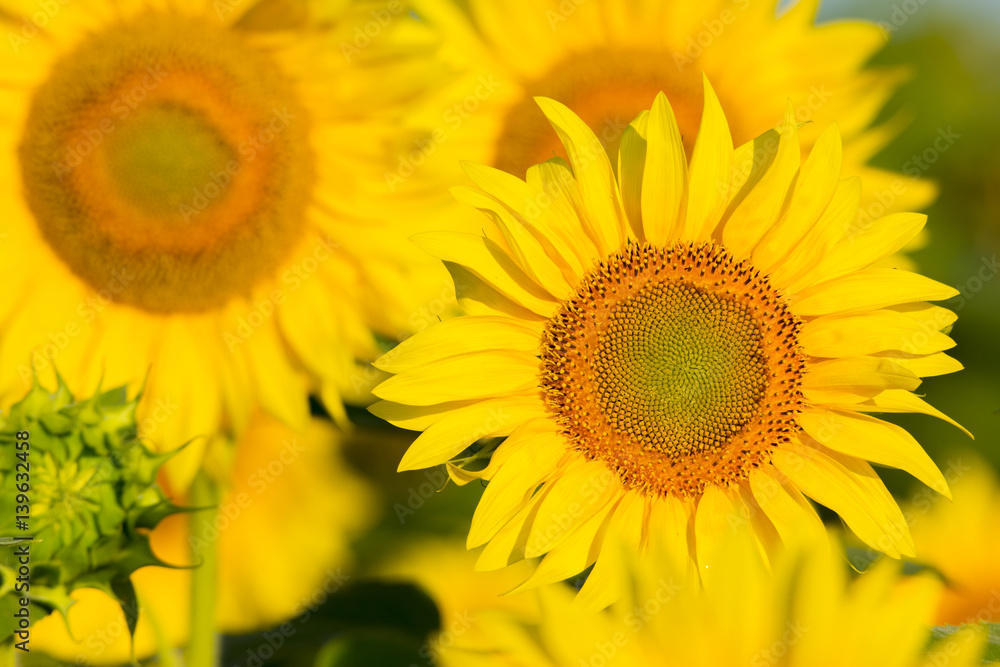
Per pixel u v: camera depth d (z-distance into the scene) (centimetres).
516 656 101
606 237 111
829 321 112
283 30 114
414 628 114
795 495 111
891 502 111
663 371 111
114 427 106
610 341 112
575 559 110
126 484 105
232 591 114
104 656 113
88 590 114
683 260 112
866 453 111
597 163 111
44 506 105
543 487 111
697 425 112
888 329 111
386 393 110
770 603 99
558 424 112
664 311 112
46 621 113
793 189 111
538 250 111
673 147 110
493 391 111
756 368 112
